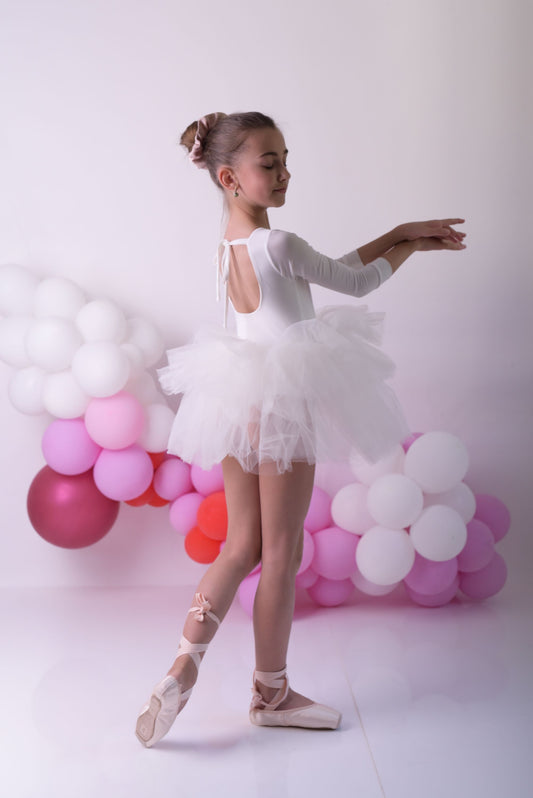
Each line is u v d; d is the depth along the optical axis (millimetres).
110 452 2748
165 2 3102
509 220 3186
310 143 3143
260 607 1849
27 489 3191
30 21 3096
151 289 3168
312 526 2811
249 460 1835
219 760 1729
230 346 1807
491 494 3250
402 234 2033
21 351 2781
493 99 3158
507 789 1589
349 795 1572
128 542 3219
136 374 2809
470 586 2912
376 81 3141
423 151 3162
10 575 3219
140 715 1751
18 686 2178
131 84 3117
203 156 1952
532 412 3238
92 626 2719
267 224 2006
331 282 1835
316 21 3121
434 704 2029
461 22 3137
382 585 2770
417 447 2762
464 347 3213
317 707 1890
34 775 1666
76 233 3145
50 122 3115
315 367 1780
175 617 2814
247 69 3123
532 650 2451
